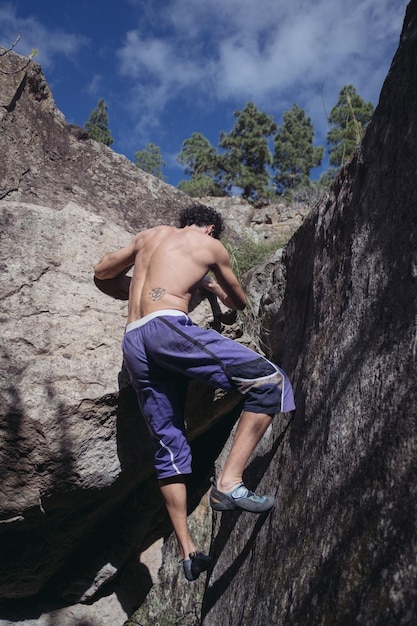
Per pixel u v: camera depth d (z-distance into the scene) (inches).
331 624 72.2
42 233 135.0
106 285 132.6
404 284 86.4
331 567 78.1
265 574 98.2
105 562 148.9
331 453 91.7
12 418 114.1
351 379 94.1
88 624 147.3
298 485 100.5
